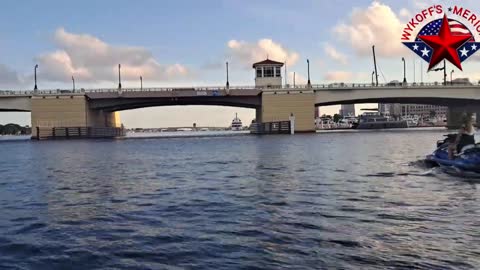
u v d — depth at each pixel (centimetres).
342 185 1652
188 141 8156
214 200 1372
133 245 857
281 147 4728
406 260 738
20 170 2634
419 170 2120
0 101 10338
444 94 10694
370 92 10831
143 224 1043
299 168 2369
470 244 823
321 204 1256
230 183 1797
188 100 11069
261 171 2255
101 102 10812
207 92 10556
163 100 10950
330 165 2511
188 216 1127
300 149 4253
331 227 972
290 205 1250
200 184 1792
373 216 1080
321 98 10975
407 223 998
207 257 773
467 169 1906
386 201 1285
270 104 10800
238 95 10750
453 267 702
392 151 3659
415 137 7119
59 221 1091
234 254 787
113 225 1036
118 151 4819
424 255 762
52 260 773
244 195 1460
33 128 10344
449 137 2230
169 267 725
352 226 978
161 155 3956
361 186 1612
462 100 11050
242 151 4241
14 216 1164
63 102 10338
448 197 1327
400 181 1727
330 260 743
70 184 1864
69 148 5778
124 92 10362
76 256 793
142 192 1586
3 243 886
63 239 912
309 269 701
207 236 916
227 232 948
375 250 795
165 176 2136
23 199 1468
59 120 10350
